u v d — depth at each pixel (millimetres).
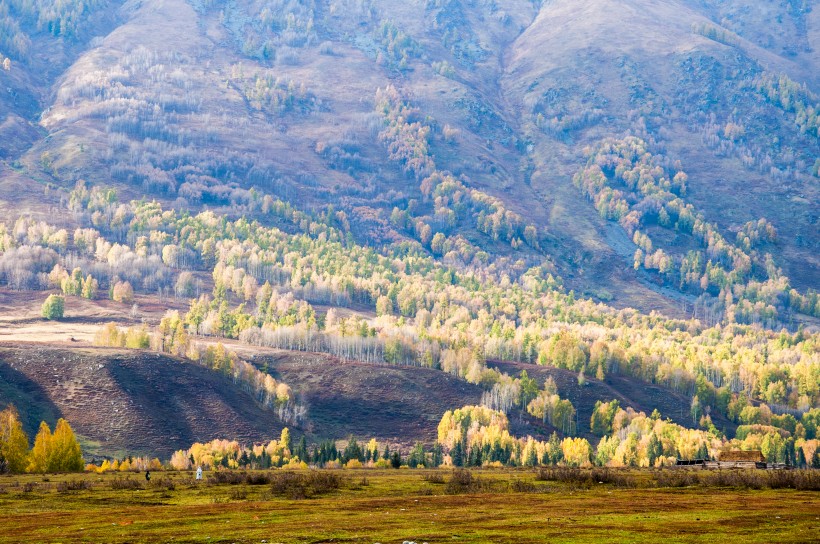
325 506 100938
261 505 103062
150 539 74375
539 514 90188
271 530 78062
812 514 88438
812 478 134125
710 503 103188
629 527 78188
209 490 130750
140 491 130000
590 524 80688
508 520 84438
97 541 73875
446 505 102438
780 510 93062
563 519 84875
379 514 91125
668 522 81875
